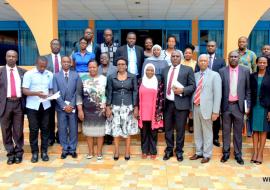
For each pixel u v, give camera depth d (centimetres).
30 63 1288
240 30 634
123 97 517
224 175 462
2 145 598
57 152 565
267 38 1249
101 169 486
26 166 500
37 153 526
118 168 490
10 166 500
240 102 500
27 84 498
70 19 1223
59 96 517
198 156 531
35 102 506
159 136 593
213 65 545
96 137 540
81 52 562
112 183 432
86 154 562
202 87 502
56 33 685
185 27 1239
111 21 1243
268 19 1207
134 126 525
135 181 439
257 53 1257
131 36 562
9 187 419
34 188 416
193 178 451
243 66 507
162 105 521
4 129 507
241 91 499
